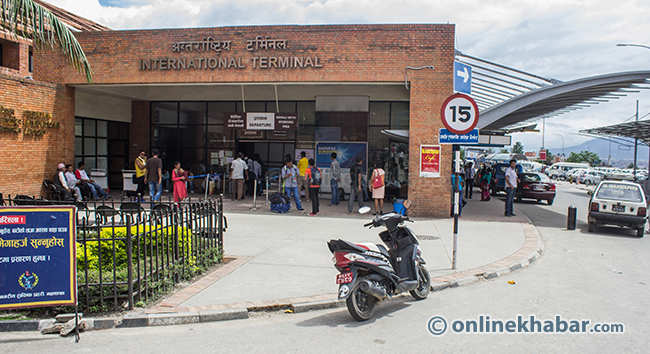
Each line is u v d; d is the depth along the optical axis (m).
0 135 13.64
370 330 5.11
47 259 4.80
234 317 5.47
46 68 15.76
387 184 18.78
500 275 7.80
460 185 14.77
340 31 14.45
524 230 12.18
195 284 6.62
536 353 4.49
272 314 5.68
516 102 17.45
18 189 14.24
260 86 19.92
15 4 7.82
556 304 6.17
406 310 5.88
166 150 21.11
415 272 6.12
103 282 5.50
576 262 8.96
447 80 14.09
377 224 6.06
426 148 14.12
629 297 6.56
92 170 18.55
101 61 15.55
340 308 5.97
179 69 15.20
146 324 5.21
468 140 7.83
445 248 9.53
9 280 4.71
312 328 5.17
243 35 14.87
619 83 16.31
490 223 13.30
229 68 14.99
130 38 15.41
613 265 8.75
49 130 15.28
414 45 14.19
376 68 14.34
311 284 6.69
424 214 14.20
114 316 5.27
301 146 19.94
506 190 15.22
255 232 10.99
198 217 7.66
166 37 15.24
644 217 12.13
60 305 4.82
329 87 18.75
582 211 18.75
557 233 12.63
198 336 4.89
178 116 20.95
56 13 17.16
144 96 20.42
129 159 21.30
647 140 30.31
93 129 19.52
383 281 5.65
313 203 14.17
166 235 6.39
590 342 4.79
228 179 20.52
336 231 11.23
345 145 18.62
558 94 16.72
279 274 7.23
